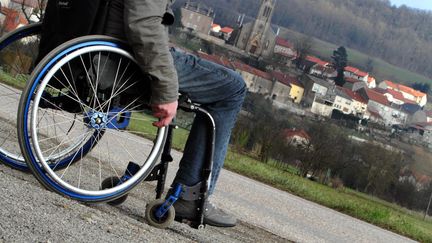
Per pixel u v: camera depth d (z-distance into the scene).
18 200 3.48
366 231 15.24
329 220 14.75
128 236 3.67
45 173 4.24
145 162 4.55
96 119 4.29
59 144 4.31
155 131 4.53
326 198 22.39
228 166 23.27
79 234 3.27
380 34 125.62
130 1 4.07
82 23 4.15
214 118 4.62
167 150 4.59
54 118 4.26
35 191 3.93
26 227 3.04
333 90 106.81
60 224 3.31
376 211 20.84
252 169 24.05
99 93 4.26
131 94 4.35
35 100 4.09
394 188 62.09
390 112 119.12
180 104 4.52
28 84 4.07
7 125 4.90
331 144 56.06
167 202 4.53
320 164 53.03
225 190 12.99
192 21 90.00
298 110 89.25
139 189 6.69
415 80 125.56
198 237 4.91
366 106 113.19
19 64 4.56
